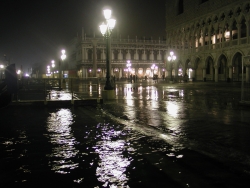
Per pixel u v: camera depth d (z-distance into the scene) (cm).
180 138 745
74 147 677
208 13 5462
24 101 1642
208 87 3653
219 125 928
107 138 764
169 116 1150
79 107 1589
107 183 451
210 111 1293
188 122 995
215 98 2005
